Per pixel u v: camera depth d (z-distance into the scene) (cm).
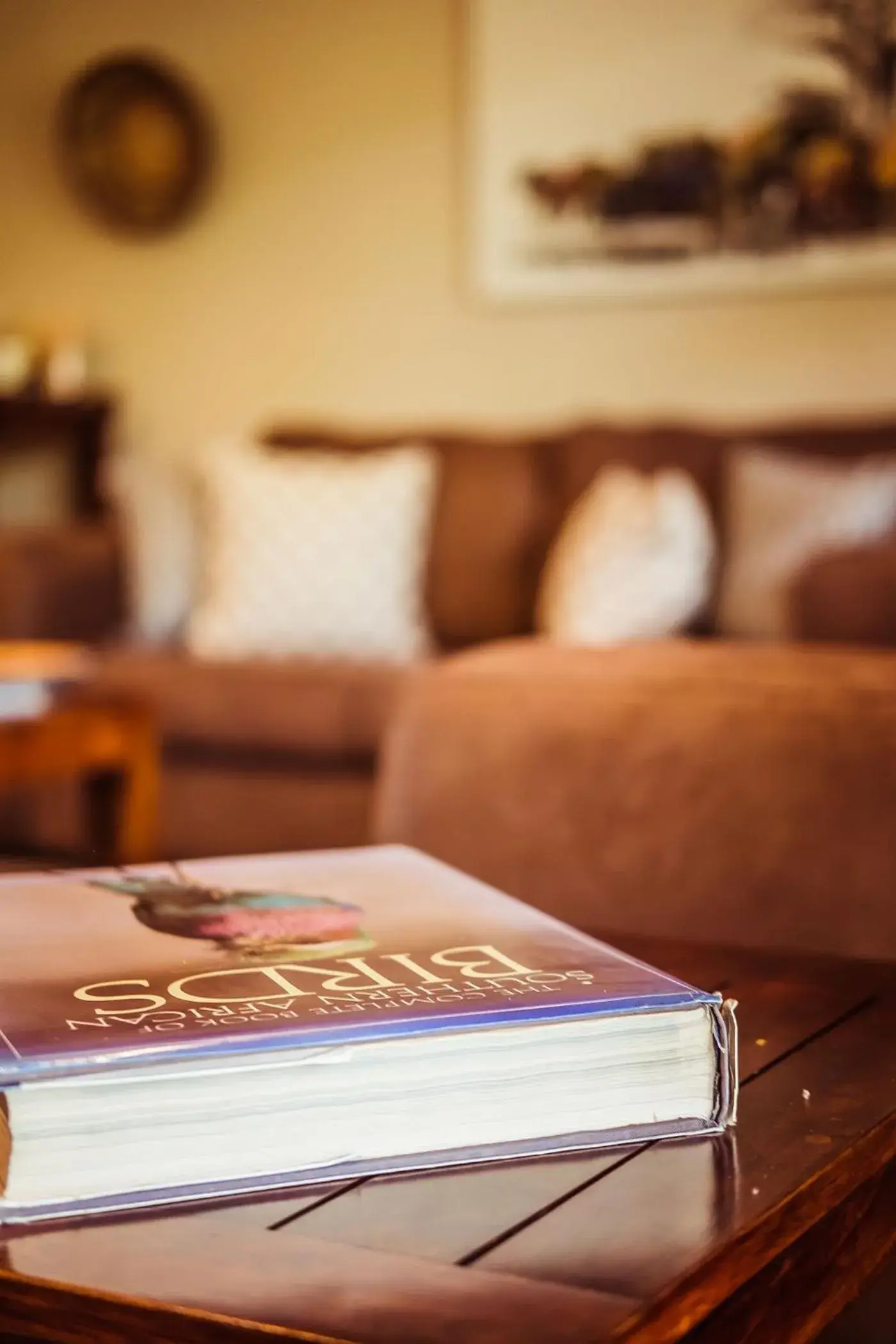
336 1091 50
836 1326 89
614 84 354
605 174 356
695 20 344
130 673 288
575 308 363
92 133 411
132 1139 48
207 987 55
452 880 76
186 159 400
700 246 348
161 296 411
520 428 372
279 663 285
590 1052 54
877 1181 64
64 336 410
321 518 316
